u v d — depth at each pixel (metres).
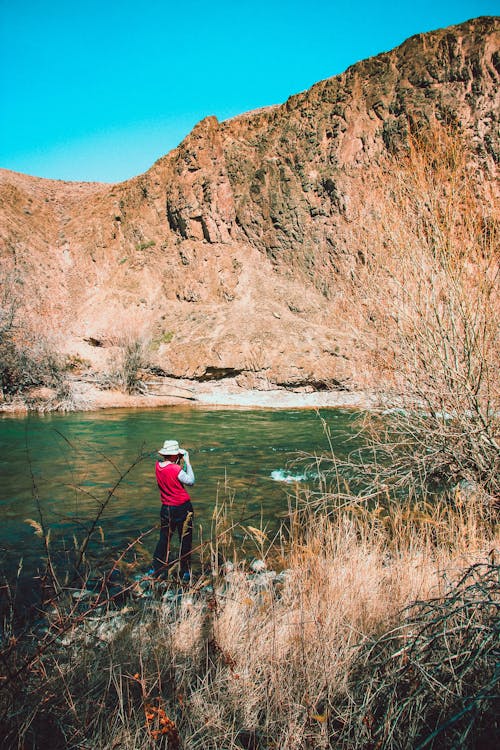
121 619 3.25
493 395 5.84
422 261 6.21
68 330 37.00
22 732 2.01
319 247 36.84
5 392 24.27
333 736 2.19
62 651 2.63
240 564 5.50
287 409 25.69
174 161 44.06
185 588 4.21
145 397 28.00
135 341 29.86
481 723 1.90
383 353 6.52
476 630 2.15
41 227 47.56
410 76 35.66
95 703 2.31
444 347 6.02
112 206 47.94
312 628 3.05
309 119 39.25
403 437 6.56
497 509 5.52
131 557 5.96
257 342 32.16
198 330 35.28
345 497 6.00
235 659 2.86
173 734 2.05
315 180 38.16
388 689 2.16
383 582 3.69
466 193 6.05
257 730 2.28
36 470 11.22
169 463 5.34
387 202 6.66
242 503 8.67
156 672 2.70
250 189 40.50
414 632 2.35
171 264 41.84
